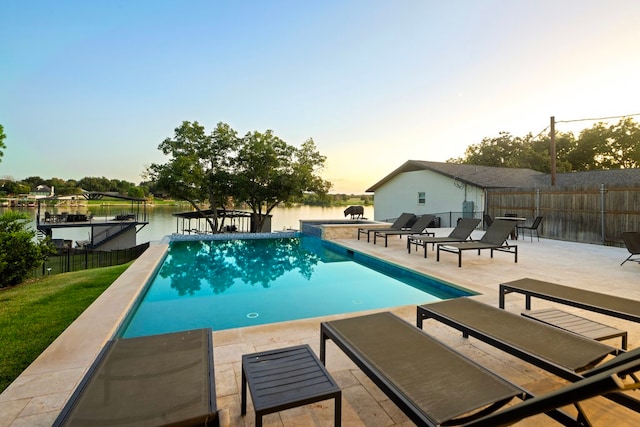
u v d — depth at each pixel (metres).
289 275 7.67
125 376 1.79
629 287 5.14
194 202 20.70
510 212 13.08
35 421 2.00
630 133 28.34
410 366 1.97
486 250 9.08
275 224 26.25
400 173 21.67
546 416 2.10
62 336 3.18
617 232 9.52
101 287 5.66
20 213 7.16
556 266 6.82
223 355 2.93
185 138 19.61
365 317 2.80
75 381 2.43
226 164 20.62
